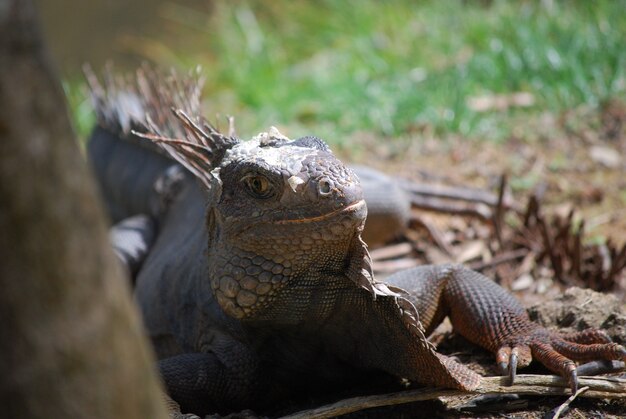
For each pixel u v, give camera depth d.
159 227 10.05
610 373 6.27
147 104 9.88
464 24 17.33
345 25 18.86
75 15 26.02
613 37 14.98
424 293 6.98
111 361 3.36
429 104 14.63
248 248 5.95
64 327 3.24
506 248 10.14
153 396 3.60
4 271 3.14
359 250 5.83
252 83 16.81
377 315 6.02
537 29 15.59
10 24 3.13
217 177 6.12
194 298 7.45
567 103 14.10
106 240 3.42
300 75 17.14
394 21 18.17
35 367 3.20
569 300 7.44
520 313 6.82
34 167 3.18
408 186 11.50
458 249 10.65
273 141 6.38
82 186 3.32
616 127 13.35
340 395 6.82
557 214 10.58
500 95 14.72
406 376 6.17
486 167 12.87
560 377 6.13
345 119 14.91
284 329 6.45
